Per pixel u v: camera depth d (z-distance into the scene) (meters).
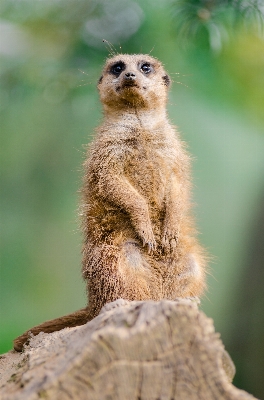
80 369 3.62
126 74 7.17
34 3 11.31
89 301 6.75
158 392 3.62
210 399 3.62
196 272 6.86
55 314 15.33
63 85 10.42
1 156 15.06
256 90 11.66
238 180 14.77
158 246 6.81
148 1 10.60
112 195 6.76
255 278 13.77
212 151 14.18
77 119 13.95
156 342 3.65
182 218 7.00
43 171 15.26
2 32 11.45
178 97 11.74
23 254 15.95
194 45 9.66
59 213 15.55
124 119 7.39
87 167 7.25
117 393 3.60
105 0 10.76
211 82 11.22
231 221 14.77
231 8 9.02
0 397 3.93
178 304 3.78
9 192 16.00
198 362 3.65
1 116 13.59
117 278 6.52
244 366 13.12
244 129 13.48
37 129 14.50
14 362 5.34
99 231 6.75
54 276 15.89
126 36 10.62
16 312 15.16
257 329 13.34
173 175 7.17
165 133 7.32
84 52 10.57
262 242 13.96
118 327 3.81
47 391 3.60
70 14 10.93
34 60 10.98
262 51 10.90
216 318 14.09
